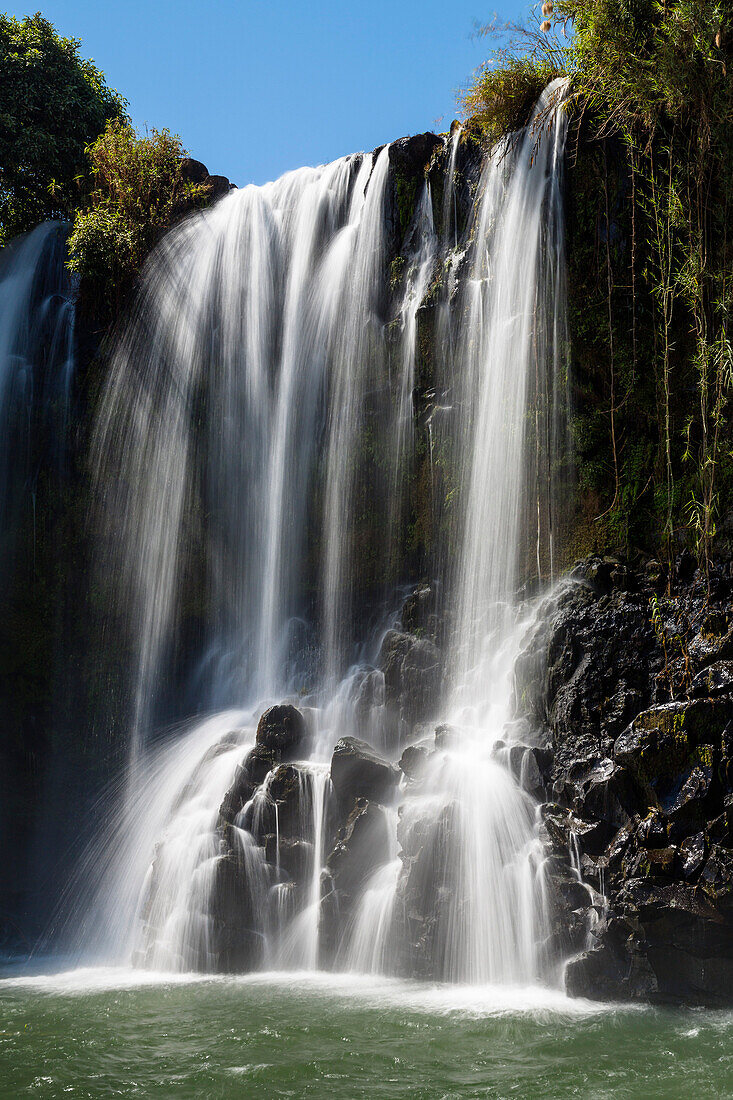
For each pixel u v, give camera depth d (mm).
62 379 16484
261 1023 7188
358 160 14891
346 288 14305
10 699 14523
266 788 10133
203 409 15195
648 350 10969
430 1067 6082
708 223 10125
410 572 12875
